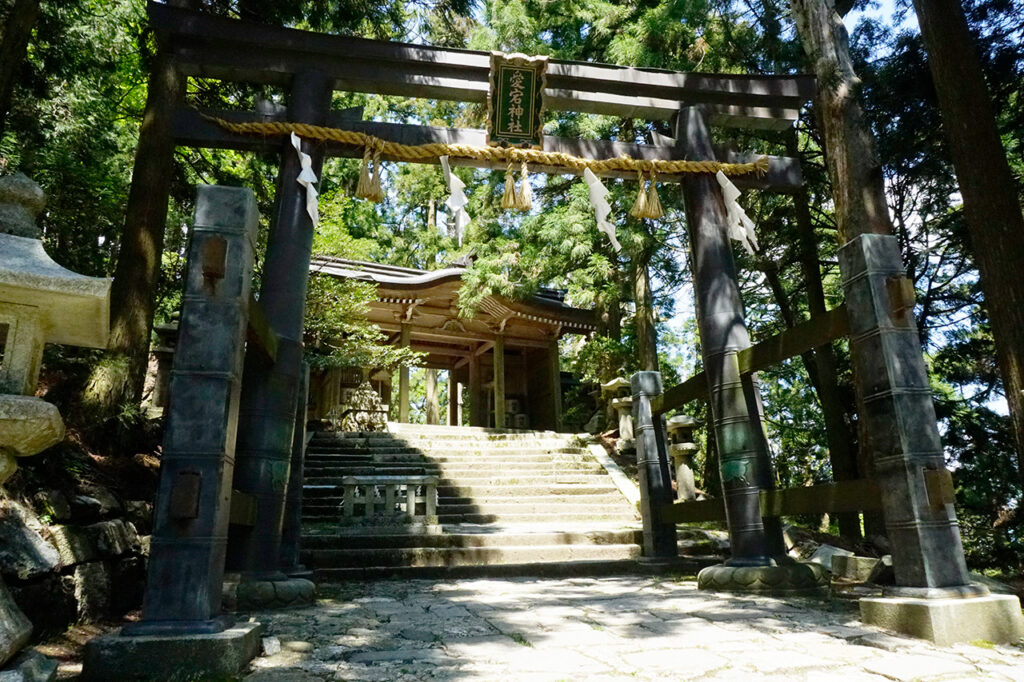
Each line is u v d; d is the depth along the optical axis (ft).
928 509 12.55
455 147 20.11
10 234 8.09
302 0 28.17
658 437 25.08
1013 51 26.45
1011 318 18.21
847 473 34.78
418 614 14.90
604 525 30.68
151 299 22.50
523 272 49.55
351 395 47.42
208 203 11.74
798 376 61.77
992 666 9.70
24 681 6.95
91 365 20.98
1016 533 32.50
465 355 68.90
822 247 46.24
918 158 31.94
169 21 19.07
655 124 46.68
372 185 19.42
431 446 43.01
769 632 12.33
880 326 13.35
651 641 11.59
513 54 20.34
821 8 24.93
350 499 27.09
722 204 21.54
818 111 26.18
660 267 53.31
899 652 10.58
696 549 27.40
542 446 44.98
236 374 11.27
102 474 18.33
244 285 11.64
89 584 13.58
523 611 15.29
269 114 19.76
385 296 53.36
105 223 29.43
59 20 27.43
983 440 37.45
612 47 41.27
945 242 36.99
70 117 34.01
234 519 13.32
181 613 9.87
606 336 56.44
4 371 7.36
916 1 20.85
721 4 36.52
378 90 20.97
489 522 31.99
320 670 9.57
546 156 20.57
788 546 26.99
